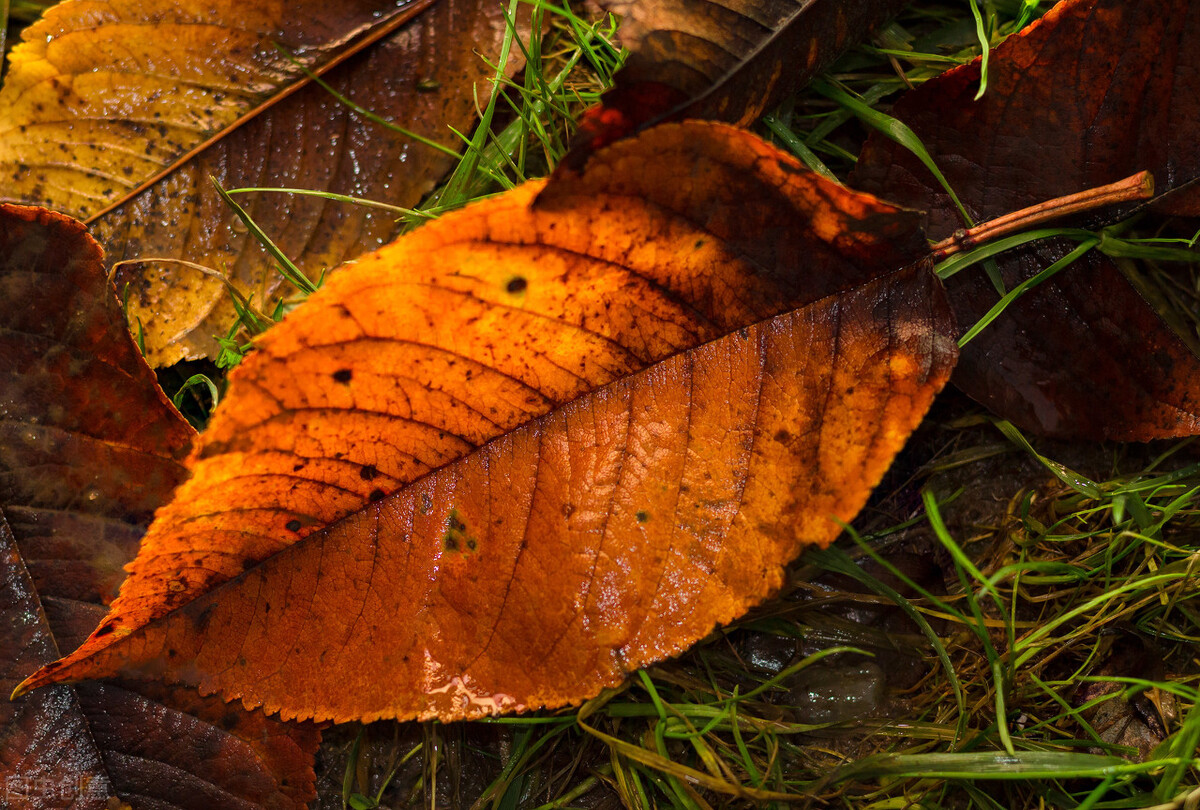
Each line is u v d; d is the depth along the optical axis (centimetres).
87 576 31
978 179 32
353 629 30
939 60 34
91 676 30
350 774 33
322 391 29
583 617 30
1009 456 34
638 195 29
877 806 32
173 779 31
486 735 33
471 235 29
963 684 33
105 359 31
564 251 29
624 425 30
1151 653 33
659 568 30
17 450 31
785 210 30
